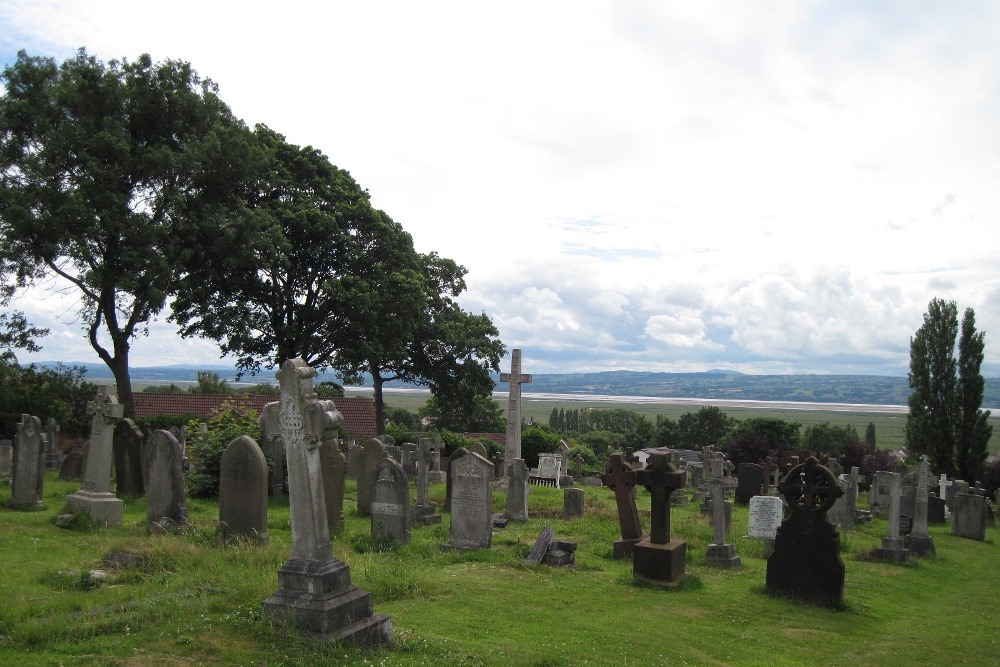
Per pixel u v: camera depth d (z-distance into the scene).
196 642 7.23
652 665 8.42
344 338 37.50
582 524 19.84
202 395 47.97
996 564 20.67
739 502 30.27
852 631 11.21
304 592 7.69
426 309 46.28
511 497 20.16
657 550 13.09
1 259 28.56
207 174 31.84
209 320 35.19
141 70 31.03
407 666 7.23
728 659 9.17
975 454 47.38
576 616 10.39
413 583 11.06
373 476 15.19
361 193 40.16
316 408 7.92
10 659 6.73
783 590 12.85
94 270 28.56
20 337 32.94
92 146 28.36
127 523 15.77
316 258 37.38
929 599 14.67
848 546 19.61
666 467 13.46
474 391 47.78
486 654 7.95
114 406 15.50
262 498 13.35
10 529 13.89
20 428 16.77
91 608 8.19
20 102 28.48
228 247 32.06
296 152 38.88
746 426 56.06
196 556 10.94
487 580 12.29
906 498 26.94
